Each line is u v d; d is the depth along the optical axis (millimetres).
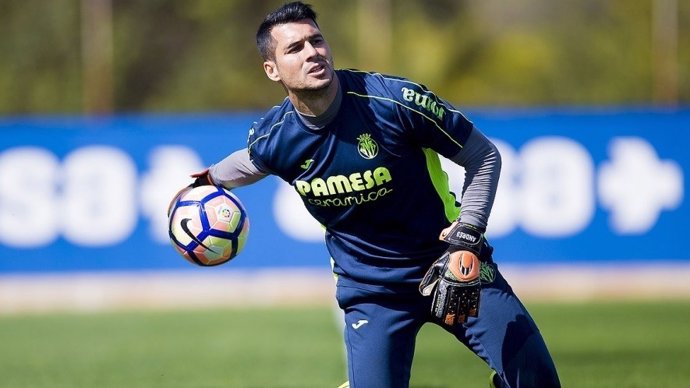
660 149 55875
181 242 20031
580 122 55719
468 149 18156
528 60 91000
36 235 55094
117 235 55312
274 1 87500
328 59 17500
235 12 87062
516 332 18234
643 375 31281
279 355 37969
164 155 55594
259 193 55500
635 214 55719
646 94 89312
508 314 18375
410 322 19031
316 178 18391
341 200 18453
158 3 86250
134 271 55406
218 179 20312
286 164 18562
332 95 17656
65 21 86500
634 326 43938
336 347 39875
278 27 17500
